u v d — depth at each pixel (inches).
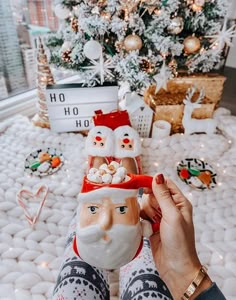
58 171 41.3
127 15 37.9
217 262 30.4
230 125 50.7
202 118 50.9
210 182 40.1
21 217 34.3
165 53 40.5
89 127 48.6
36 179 39.7
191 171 41.5
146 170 42.4
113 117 40.9
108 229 16.6
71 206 36.2
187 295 19.7
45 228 33.3
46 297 27.0
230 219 35.1
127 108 46.6
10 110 54.9
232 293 27.4
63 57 42.0
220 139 48.4
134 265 25.0
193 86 48.8
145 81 42.0
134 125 47.4
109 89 44.8
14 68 56.6
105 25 38.3
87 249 17.4
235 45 66.7
